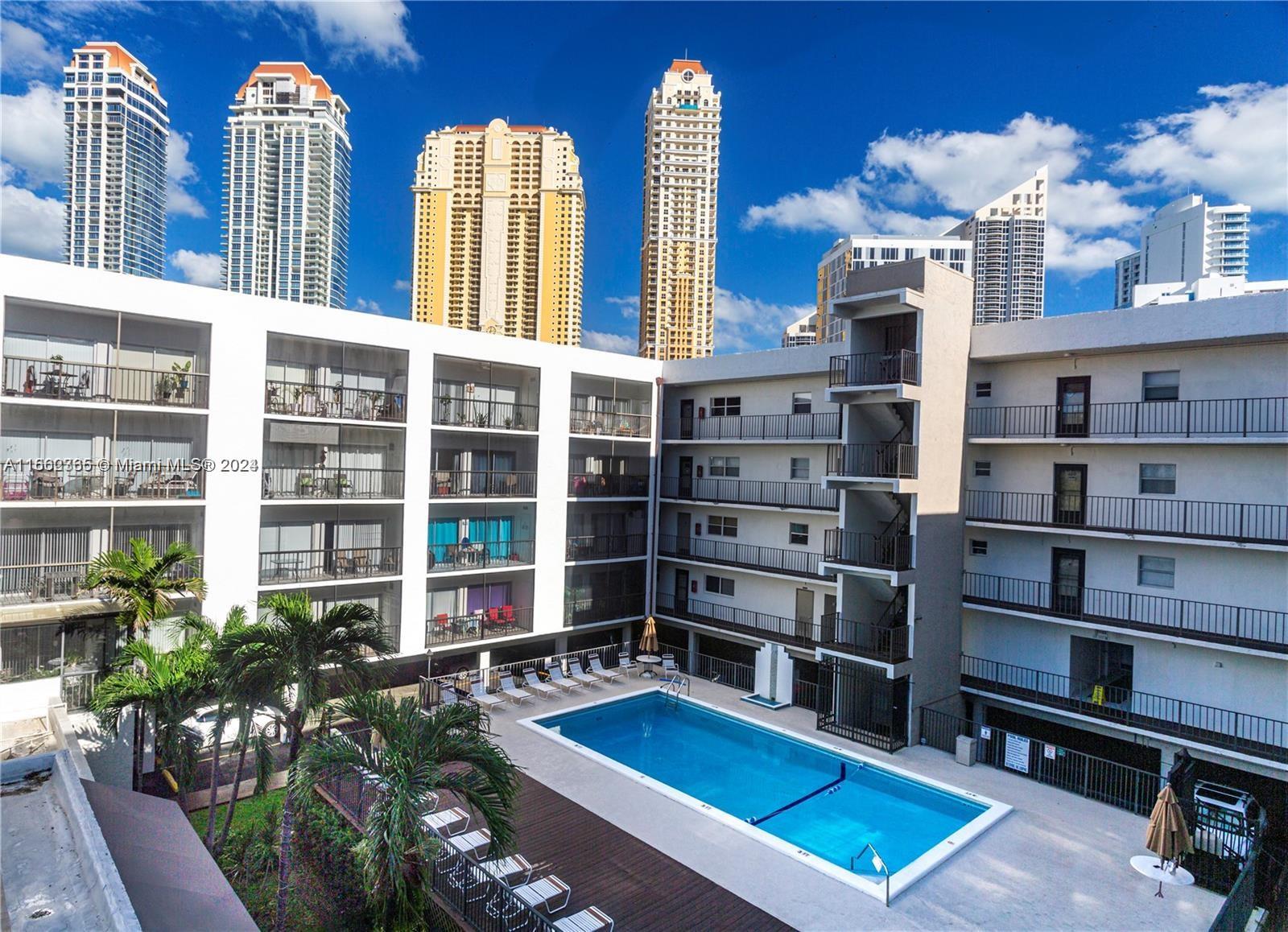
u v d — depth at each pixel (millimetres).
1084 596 19578
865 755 18531
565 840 13594
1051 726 20781
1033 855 13711
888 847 14414
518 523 26938
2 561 17547
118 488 18406
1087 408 19531
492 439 26766
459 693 20750
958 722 18969
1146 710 18625
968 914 11789
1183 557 18094
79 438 18828
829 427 24359
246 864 13094
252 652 11766
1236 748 16297
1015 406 20703
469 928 10688
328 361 23031
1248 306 16406
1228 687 17406
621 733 20812
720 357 27422
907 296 19125
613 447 29359
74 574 17891
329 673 13070
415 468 22297
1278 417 16500
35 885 3326
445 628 24062
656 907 11586
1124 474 19000
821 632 21391
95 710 13219
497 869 11570
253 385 19172
